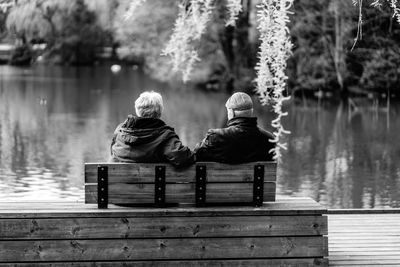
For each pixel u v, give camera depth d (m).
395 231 13.07
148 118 9.85
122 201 9.85
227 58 49.03
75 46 66.94
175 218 9.86
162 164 9.80
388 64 39.44
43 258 9.74
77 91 50.69
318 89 42.81
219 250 9.95
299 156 25.89
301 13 39.81
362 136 30.69
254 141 9.92
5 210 9.75
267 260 10.03
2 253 9.70
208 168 9.88
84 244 9.78
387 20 36.53
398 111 38.91
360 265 10.96
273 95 8.84
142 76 64.44
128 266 9.86
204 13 10.19
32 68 68.81
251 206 10.09
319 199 19.11
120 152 9.91
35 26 31.14
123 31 49.19
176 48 10.45
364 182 21.33
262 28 8.82
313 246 10.04
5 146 27.67
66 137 30.05
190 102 44.59
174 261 9.92
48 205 10.04
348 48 39.66
